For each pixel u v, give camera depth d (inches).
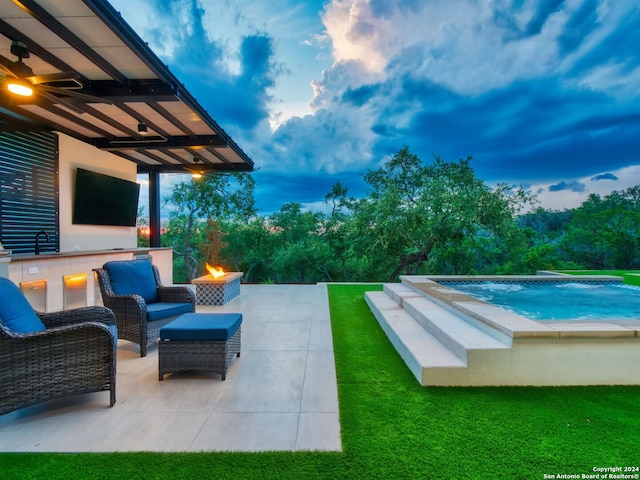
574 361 98.0
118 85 152.2
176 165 318.0
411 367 110.2
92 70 142.3
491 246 552.1
